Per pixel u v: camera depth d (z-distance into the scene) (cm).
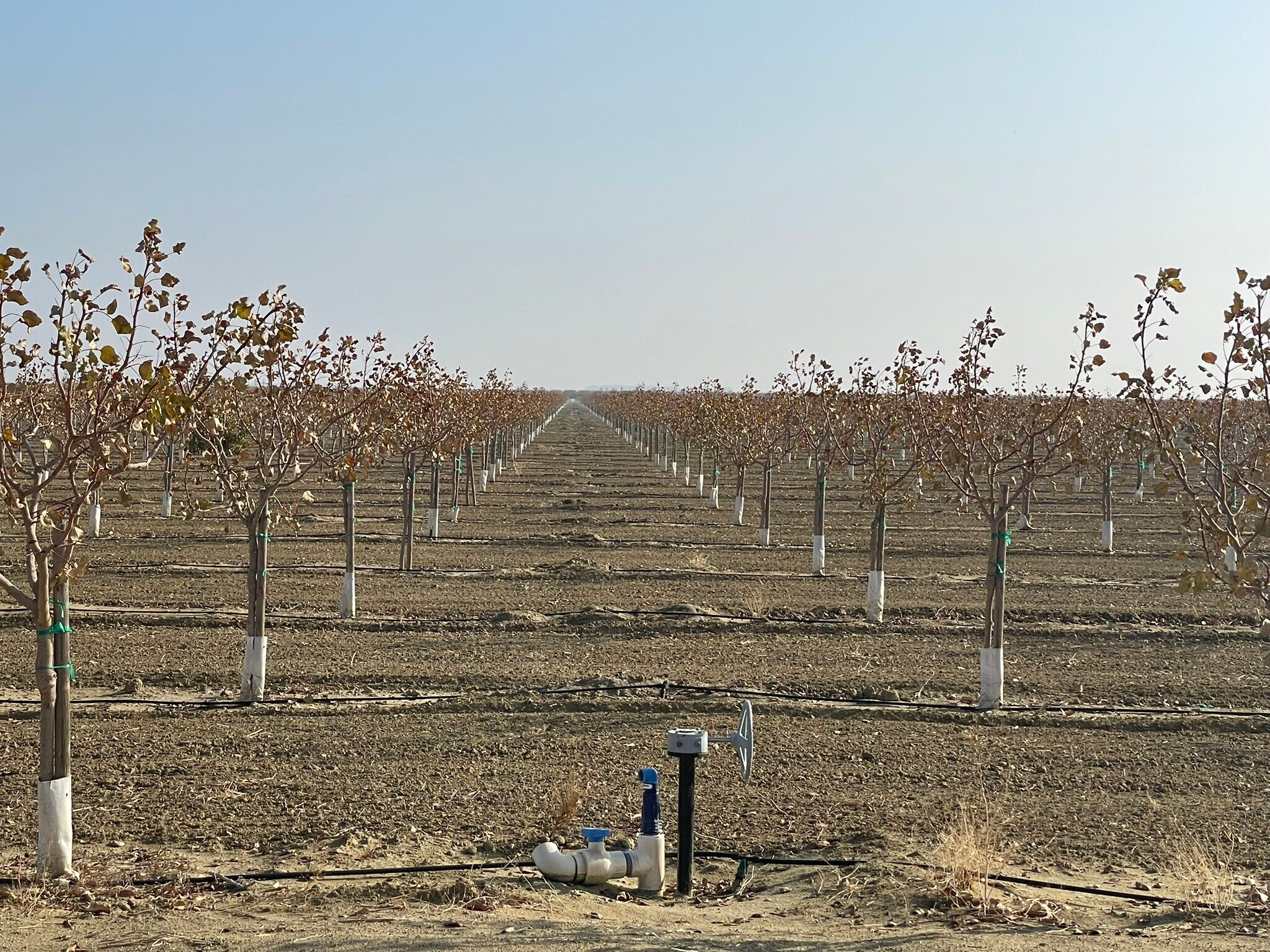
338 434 2311
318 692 1744
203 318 1330
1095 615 2395
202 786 1289
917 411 2239
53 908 932
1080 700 1750
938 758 1435
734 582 2853
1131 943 848
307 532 3659
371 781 1315
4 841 1112
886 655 2041
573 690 1730
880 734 1541
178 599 2458
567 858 1020
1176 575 3022
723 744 1481
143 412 1023
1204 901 960
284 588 2625
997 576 1720
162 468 5516
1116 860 1095
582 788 1294
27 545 1010
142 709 1620
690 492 5366
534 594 2625
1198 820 1214
